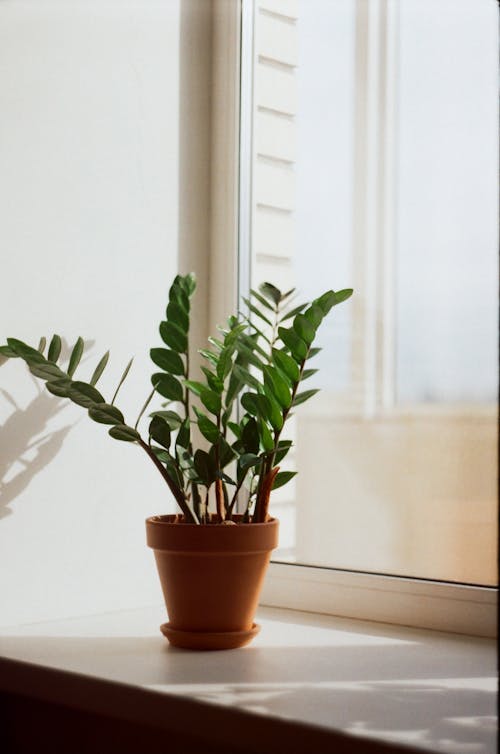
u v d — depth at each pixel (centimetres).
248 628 122
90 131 136
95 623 132
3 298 125
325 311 116
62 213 132
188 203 152
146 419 144
